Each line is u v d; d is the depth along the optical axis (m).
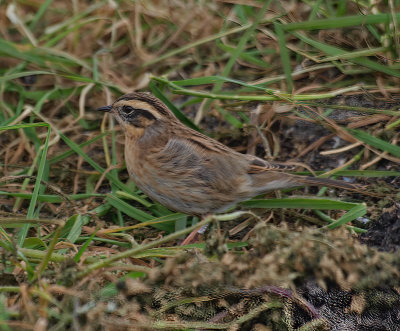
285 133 12.22
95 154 12.36
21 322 7.12
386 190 10.49
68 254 9.07
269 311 8.27
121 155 12.21
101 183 11.62
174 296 8.19
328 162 11.56
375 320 8.27
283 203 10.12
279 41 11.71
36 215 10.32
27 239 8.78
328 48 11.85
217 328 7.86
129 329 7.43
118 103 10.63
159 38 14.22
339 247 7.79
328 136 11.70
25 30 13.20
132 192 10.95
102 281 8.32
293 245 7.67
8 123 11.76
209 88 13.38
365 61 11.71
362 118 11.70
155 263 9.23
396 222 8.94
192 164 10.09
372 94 12.00
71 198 10.66
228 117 12.06
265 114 12.20
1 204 10.91
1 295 7.50
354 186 10.12
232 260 7.61
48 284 7.48
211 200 10.25
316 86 12.21
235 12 13.24
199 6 13.70
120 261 8.85
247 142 12.20
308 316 8.28
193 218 10.80
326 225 9.88
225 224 10.52
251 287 7.95
